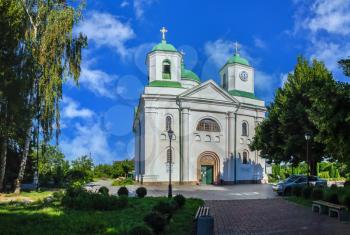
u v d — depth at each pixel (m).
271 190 37.03
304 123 29.50
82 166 58.56
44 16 29.08
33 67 24.39
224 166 48.22
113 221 13.70
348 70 16.33
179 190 37.41
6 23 18.91
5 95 20.67
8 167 35.19
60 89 29.78
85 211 16.70
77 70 30.34
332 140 16.92
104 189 22.02
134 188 40.66
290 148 30.58
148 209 17.52
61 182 43.59
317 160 31.36
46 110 28.98
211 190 37.41
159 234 11.72
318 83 28.45
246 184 48.53
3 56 19.47
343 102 16.12
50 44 28.86
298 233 13.00
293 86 32.56
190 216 15.47
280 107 34.00
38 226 12.65
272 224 14.91
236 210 19.38
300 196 25.00
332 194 18.77
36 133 29.06
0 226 12.62
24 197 25.64
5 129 22.56
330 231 13.28
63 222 13.38
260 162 51.38
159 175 45.06
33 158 37.28
